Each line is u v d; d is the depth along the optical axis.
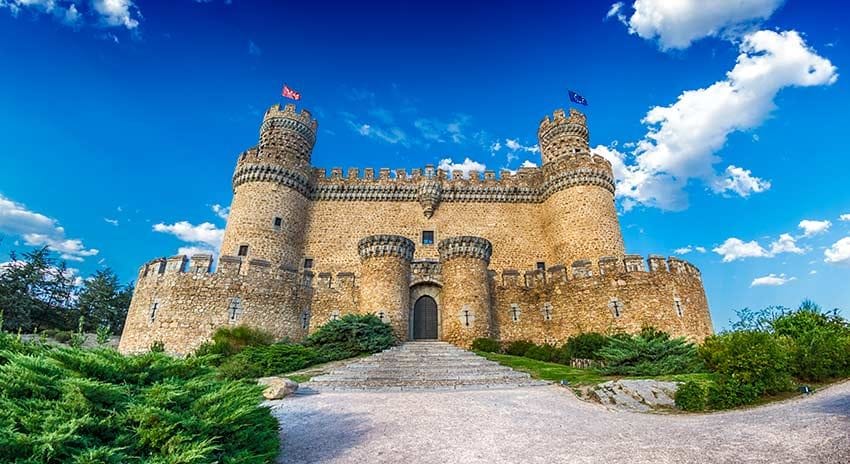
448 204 42.91
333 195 42.41
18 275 45.69
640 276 28.95
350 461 8.15
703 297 30.61
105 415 6.14
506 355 26.41
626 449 8.55
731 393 13.16
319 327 28.70
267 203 38.50
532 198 43.34
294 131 42.44
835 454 7.28
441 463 7.93
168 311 27.33
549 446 8.87
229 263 28.84
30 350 7.92
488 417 11.51
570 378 18.39
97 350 7.25
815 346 16.45
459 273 31.59
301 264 39.50
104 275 56.62
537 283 33.22
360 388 16.70
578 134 44.50
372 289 31.03
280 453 8.68
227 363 20.67
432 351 25.22
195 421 6.42
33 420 5.55
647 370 18.12
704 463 7.50
